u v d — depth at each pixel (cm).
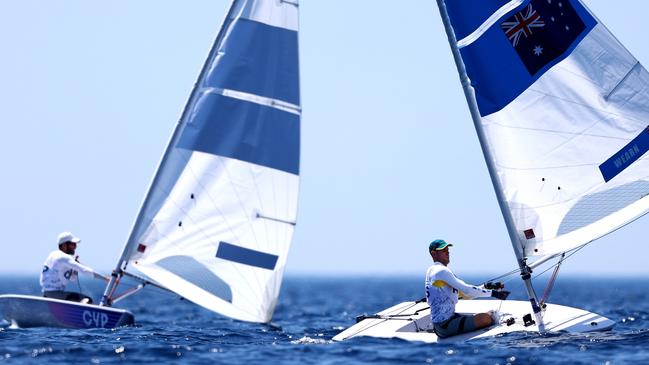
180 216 5700
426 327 5284
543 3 5169
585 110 5141
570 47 5166
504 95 5122
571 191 5100
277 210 5666
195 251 5684
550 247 5072
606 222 5062
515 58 5131
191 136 5703
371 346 4753
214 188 5684
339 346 4809
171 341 5147
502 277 5069
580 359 4238
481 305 5309
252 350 4756
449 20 5175
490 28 5138
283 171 5672
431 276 4897
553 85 5141
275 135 5703
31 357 4453
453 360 4266
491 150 5141
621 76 5147
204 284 5681
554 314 5131
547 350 4456
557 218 5097
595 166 5112
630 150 5125
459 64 5172
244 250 5656
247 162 5675
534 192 5109
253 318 5659
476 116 5150
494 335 4847
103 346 4834
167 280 5706
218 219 5681
